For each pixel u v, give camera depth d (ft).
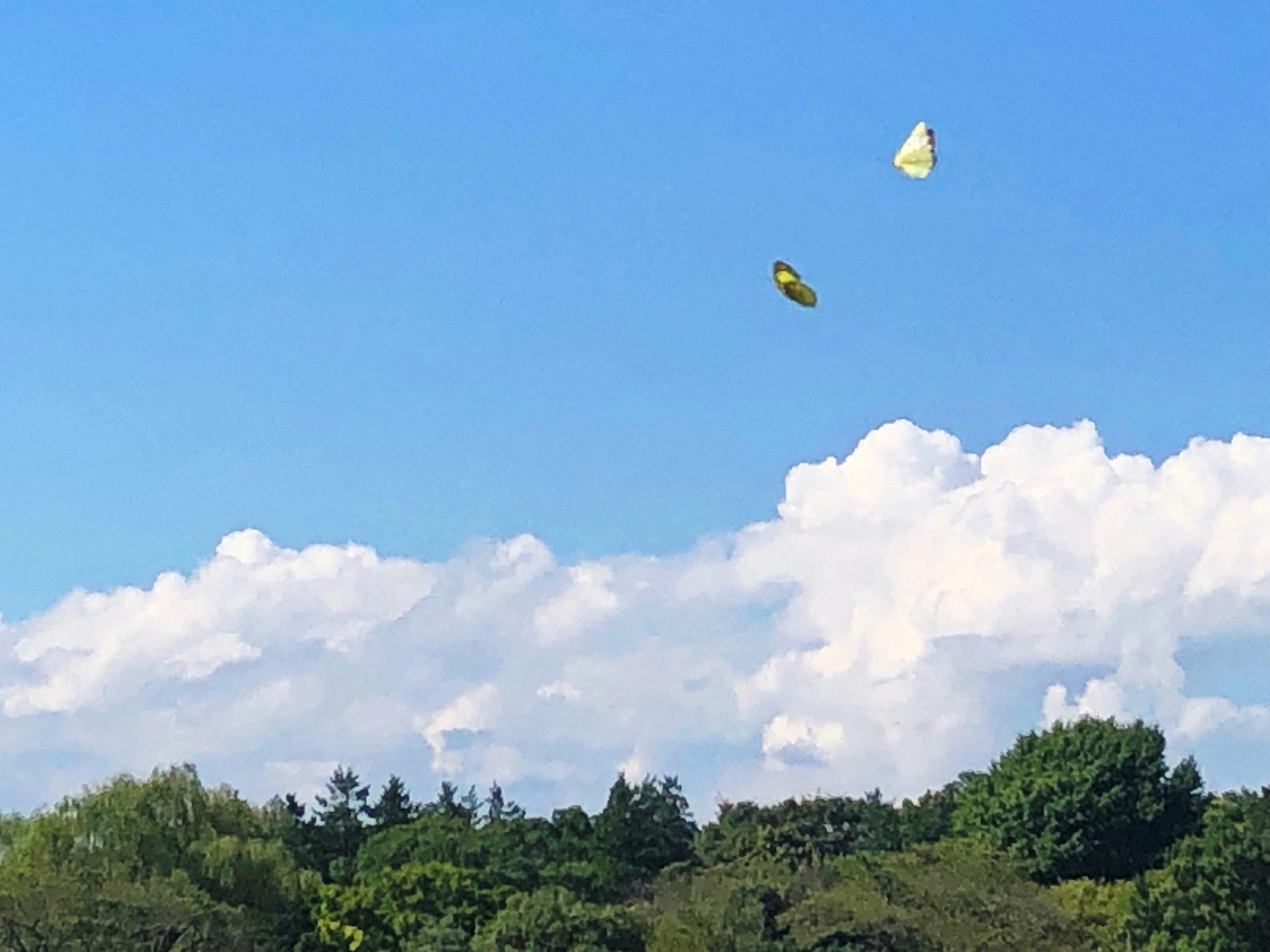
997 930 265.54
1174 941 275.18
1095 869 378.32
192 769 266.98
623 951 255.09
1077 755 390.63
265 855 257.55
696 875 321.73
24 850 248.11
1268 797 287.07
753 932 264.52
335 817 482.28
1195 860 282.15
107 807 252.62
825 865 308.40
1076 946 274.98
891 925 259.60
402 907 305.32
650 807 474.49
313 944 287.28
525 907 258.78
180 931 232.94
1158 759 387.75
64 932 217.77
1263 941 271.49
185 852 252.83
